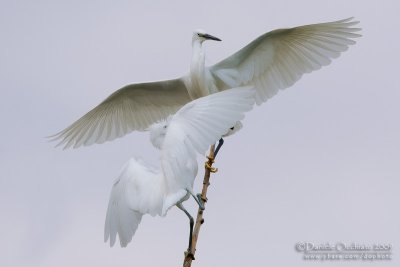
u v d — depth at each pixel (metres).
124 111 16.28
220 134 11.67
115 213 12.20
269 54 15.45
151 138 13.21
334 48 15.23
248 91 11.95
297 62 15.51
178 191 11.60
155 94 16.09
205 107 11.91
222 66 15.59
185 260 12.61
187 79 15.61
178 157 11.64
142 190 12.11
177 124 11.86
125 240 12.07
